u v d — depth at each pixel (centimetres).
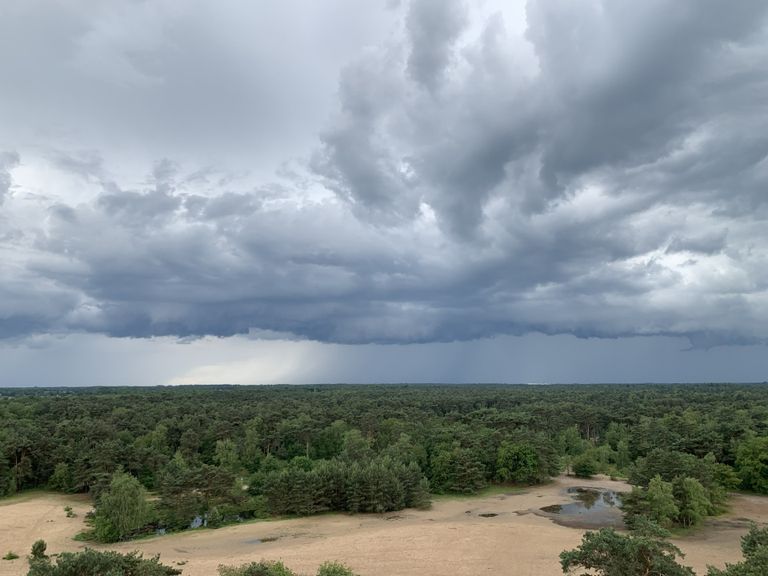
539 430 19875
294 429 17850
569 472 17950
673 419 18762
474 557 9344
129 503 10969
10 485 14350
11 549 10138
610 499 14362
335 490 13088
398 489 13062
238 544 10512
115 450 14475
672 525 11206
